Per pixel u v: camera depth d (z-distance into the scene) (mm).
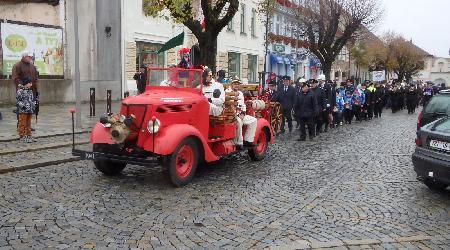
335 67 53969
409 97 28531
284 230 5867
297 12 32781
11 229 5633
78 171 8773
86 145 11008
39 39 19922
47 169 8797
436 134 7457
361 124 20438
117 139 7613
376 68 51969
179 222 6074
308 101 14203
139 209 6574
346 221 6289
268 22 28953
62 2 21141
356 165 10266
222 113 9164
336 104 17594
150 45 25797
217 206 6844
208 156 8430
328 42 31516
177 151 7738
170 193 7480
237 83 10875
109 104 15625
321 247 5289
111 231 5676
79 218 6109
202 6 15312
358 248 5301
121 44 23625
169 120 7930
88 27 22938
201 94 8750
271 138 11094
